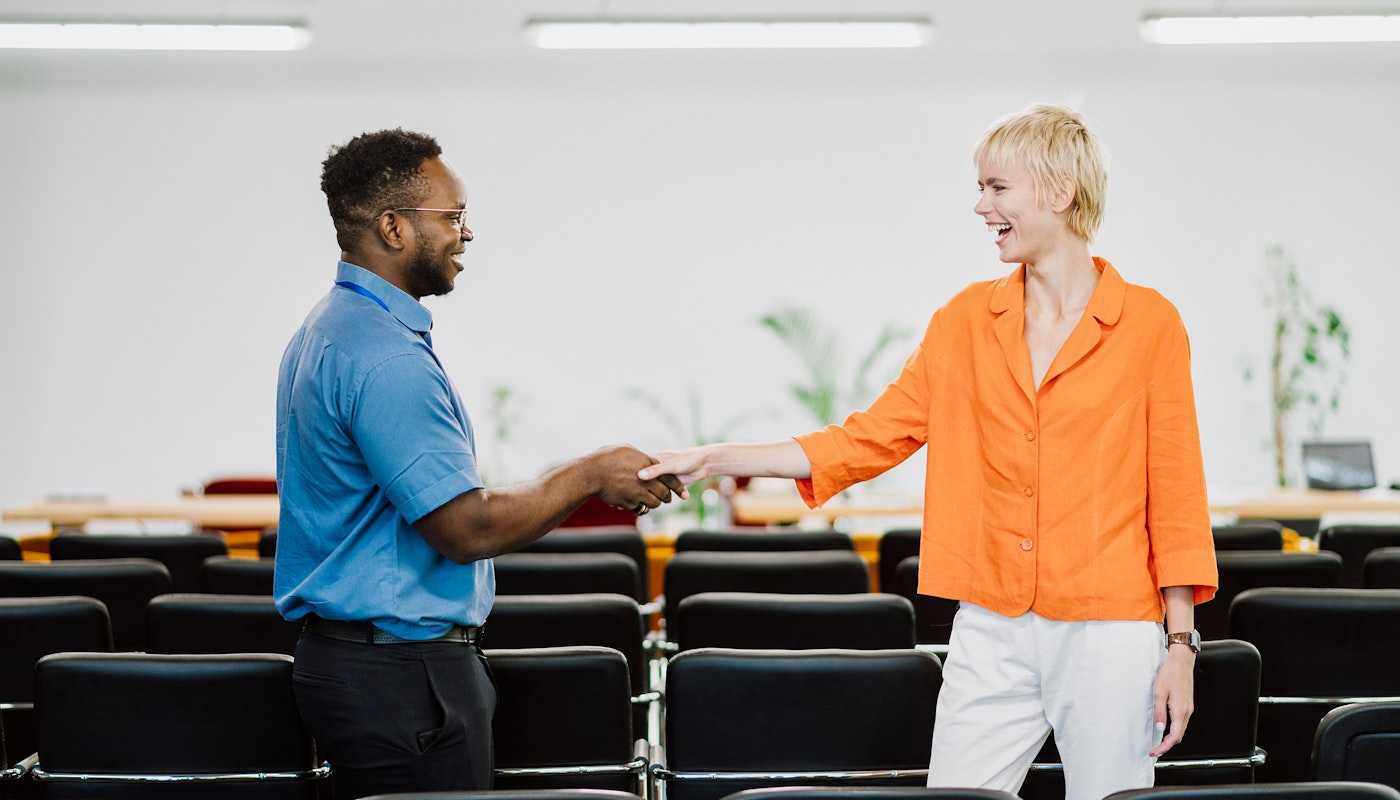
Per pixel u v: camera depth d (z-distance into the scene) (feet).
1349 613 8.21
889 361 29.66
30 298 28.66
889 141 29.35
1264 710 8.50
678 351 29.55
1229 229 29.12
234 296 28.91
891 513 18.44
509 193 29.19
